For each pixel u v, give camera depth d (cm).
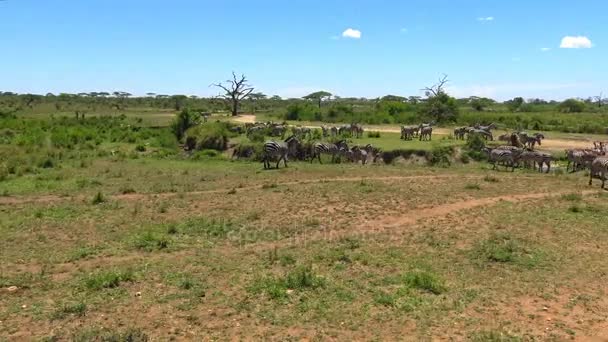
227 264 1167
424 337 820
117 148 3781
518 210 1675
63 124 5362
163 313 900
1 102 10881
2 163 2644
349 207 1731
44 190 2081
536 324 873
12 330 830
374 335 827
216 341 802
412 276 1059
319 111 7338
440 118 6475
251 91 9038
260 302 948
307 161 3181
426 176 2431
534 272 1124
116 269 1123
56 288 1020
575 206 1684
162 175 2491
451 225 1497
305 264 1154
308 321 873
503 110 10225
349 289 1012
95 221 1563
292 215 1639
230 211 1698
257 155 3234
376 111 7388
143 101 14250
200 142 3884
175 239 1383
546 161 2798
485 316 901
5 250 1276
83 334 791
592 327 866
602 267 1157
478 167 2997
